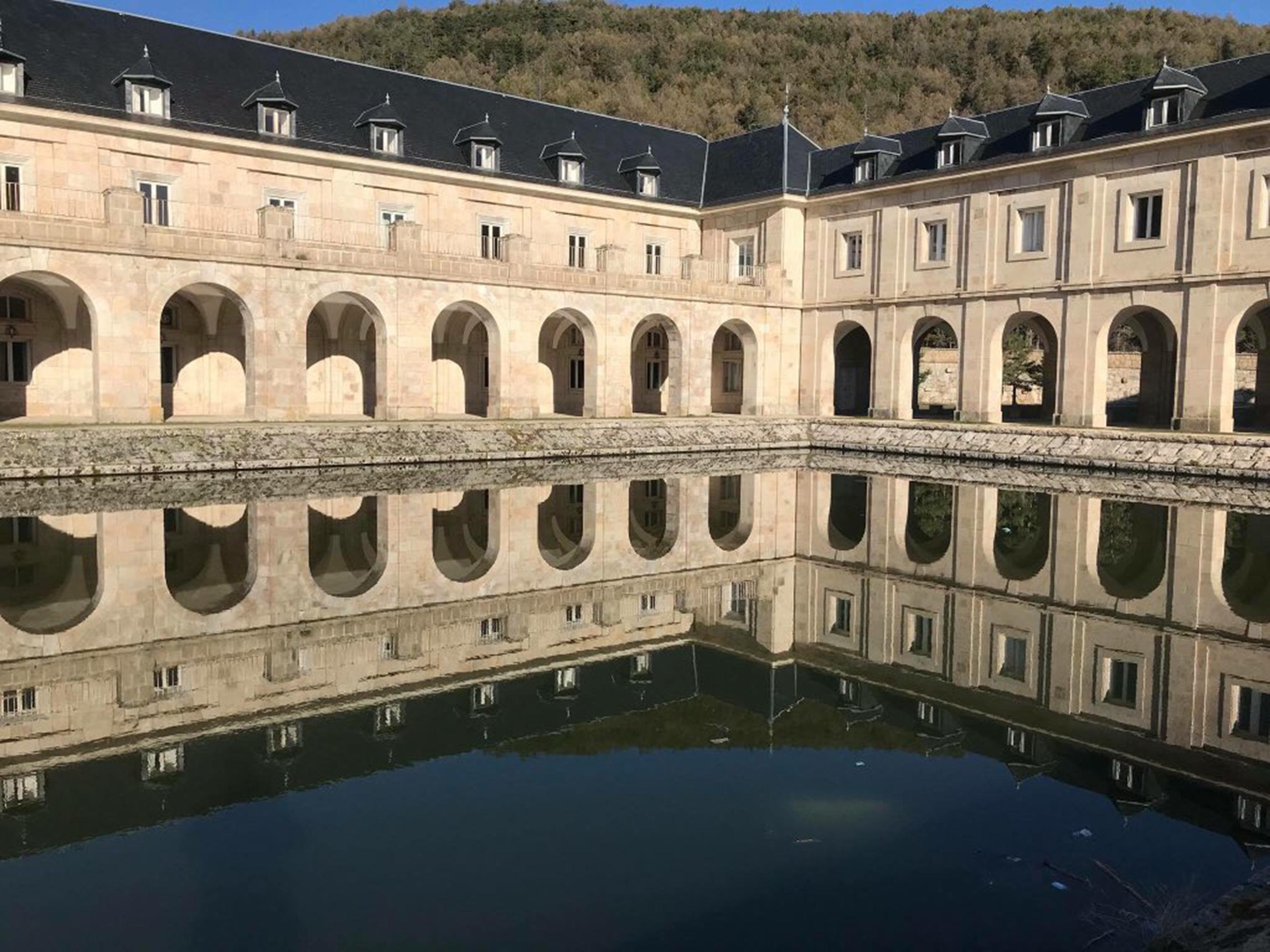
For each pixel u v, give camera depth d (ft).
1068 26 364.38
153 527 66.64
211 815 25.86
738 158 181.16
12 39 118.42
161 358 135.13
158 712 33.30
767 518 77.20
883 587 54.19
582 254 166.91
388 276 126.93
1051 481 102.53
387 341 127.75
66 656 39.29
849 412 186.39
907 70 360.89
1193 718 33.83
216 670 37.83
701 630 45.09
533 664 39.37
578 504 82.48
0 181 114.73
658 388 182.80
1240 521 75.25
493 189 154.40
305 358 121.60
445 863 23.43
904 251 157.17
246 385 121.19
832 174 169.68
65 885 22.24
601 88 338.75
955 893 22.04
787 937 20.10
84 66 122.93
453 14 390.21
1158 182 126.00
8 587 50.11
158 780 27.89
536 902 21.65
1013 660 40.75
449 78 340.80
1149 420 149.07
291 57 145.07
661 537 68.95
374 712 33.60
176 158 126.21
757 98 337.72
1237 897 20.83
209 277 114.01
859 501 86.94
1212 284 120.78
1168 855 23.97
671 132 189.47
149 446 95.81
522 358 140.05
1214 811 26.50
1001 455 122.83
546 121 170.50
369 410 151.94
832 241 168.14
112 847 24.07
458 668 38.50
